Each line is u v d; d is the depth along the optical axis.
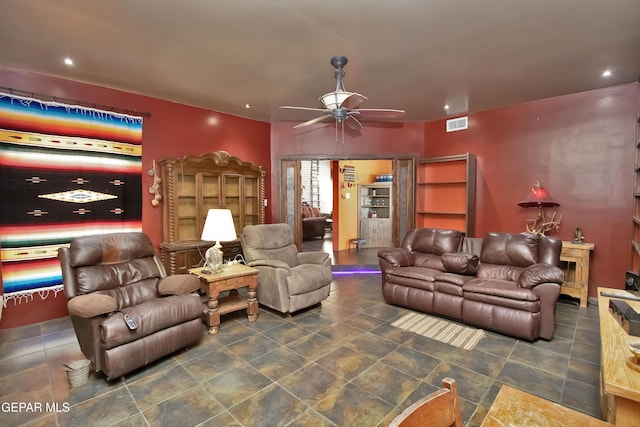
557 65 3.20
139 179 4.03
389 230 8.06
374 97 4.22
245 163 4.78
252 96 4.14
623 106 3.74
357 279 5.25
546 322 2.89
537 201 4.12
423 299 3.57
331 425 1.85
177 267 4.05
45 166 3.37
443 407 0.92
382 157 5.48
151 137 4.15
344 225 7.68
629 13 2.28
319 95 4.10
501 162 4.71
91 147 3.65
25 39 2.64
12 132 3.18
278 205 5.52
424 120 5.50
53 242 3.42
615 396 1.31
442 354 2.68
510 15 2.31
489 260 3.64
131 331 2.27
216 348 2.78
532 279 2.95
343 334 3.07
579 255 3.79
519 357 2.63
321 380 2.29
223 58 3.02
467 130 5.06
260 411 1.96
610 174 3.84
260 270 3.67
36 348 2.81
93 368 2.32
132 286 2.86
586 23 2.42
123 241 2.97
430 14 2.30
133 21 2.38
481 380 2.30
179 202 4.30
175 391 2.17
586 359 2.59
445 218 5.41
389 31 2.54
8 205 3.18
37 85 3.34
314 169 12.20
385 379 2.31
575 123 4.07
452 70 3.32
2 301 3.12
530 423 0.97
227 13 2.28
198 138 4.60
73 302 2.29
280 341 2.92
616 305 2.03
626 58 3.03
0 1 2.12
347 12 2.27
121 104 3.89
